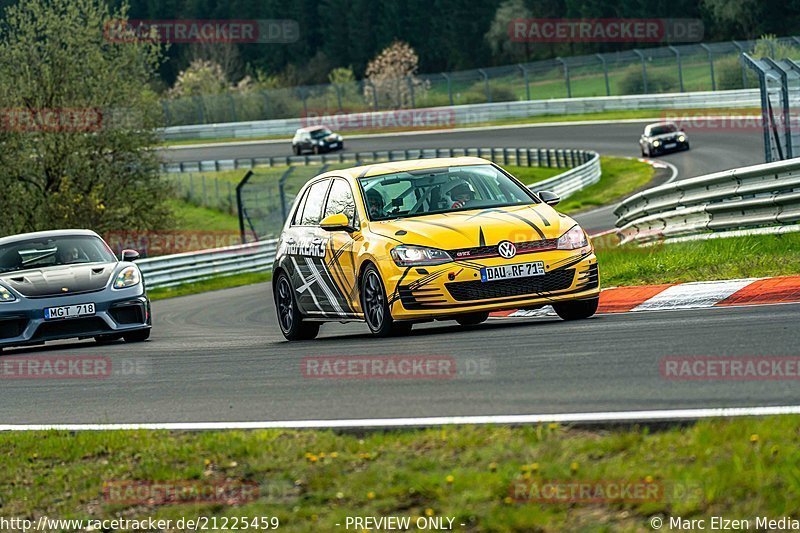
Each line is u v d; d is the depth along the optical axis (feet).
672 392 66.28
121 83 435.12
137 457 67.62
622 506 46.93
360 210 116.16
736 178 158.20
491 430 60.18
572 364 80.12
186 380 98.48
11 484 66.80
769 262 129.59
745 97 640.99
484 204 115.24
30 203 426.51
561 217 111.75
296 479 57.62
